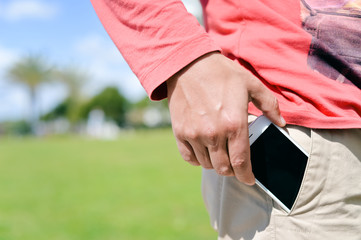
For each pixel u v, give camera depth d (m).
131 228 3.60
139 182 6.39
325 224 0.79
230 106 0.68
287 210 0.78
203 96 0.69
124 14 0.80
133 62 0.78
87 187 6.12
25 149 17.06
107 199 5.05
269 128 0.80
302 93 0.80
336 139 0.79
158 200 4.86
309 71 0.82
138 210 4.35
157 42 0.75
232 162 0.70
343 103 0.81
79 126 45.81
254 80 0.73
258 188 0.81
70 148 16.92
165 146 15.67
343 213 0.79
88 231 3.55
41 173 8.20
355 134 0.80
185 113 0.71
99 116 39.44
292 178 0.78
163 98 0.79
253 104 0.83
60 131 49.19
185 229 3.51
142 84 0.76
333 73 0.83
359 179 0.80
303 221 0.79
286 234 0.79
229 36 0.90
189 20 0.75
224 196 0.86
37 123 50.12
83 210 4.46
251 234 0.83
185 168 8.10
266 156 0.79
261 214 0.81
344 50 0.83
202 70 0.70
